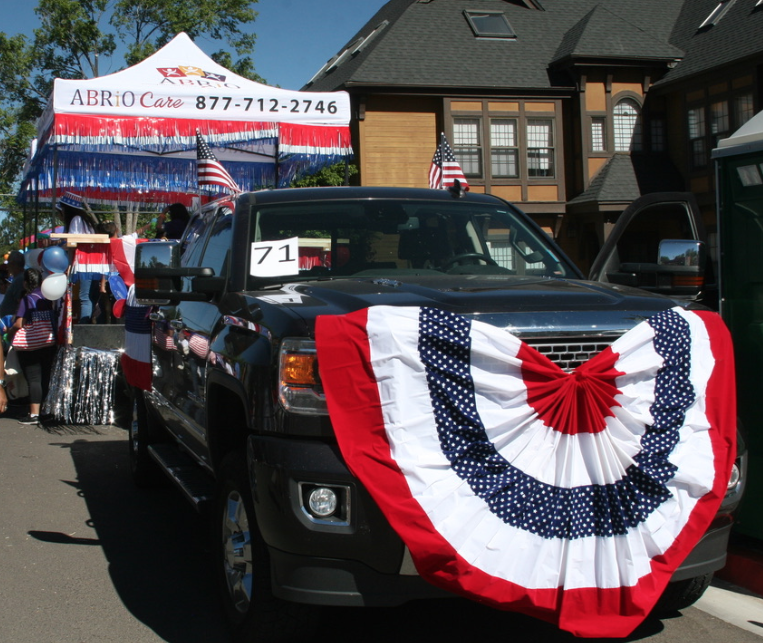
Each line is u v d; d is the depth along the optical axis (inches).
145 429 258.1
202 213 229.6
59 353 384.5
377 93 919.7
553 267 187.2
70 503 252.4
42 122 467.2
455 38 991.0
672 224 960.3
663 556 126.8
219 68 449.7
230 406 160.7
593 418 124.5
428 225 187.8
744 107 874.1
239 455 146.8
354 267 176.4
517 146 966.4
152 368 236.8
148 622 163.0
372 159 930.1
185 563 198.5
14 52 1362.0
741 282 180.4
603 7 1018.7
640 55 962.7
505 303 132.1
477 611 166.7
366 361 123.7
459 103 944.3
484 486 121.0
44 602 173.8
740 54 864.9
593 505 124.0
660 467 127.6
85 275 426.6
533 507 122.0
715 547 137.7
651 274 194.2
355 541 122.0
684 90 950.4
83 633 157.8
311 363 127.3
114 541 215.5
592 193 952.3
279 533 125.5
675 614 161.2
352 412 123.4
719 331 138.3
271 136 456.1
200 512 168.2
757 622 157.1
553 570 121.5
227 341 154.0
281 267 171.9
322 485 123.5
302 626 137.2
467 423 122.3
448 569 118.2
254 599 135.9
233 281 172.1
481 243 187.8
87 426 384.5
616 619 122.4
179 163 543.8
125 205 635.5
